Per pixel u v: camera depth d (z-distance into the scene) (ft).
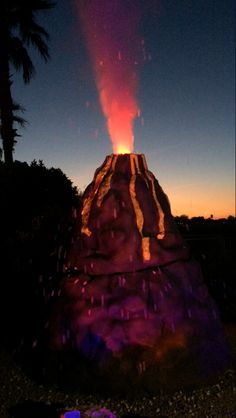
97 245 12.73
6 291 19.54
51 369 12.25
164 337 11.91
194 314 12.58
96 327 11.95
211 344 12.57
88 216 13.05
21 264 21.01
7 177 28.99
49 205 27.96
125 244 12.46
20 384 12.35
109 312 12.06
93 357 11.70
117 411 10.86
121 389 11.56
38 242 21.86
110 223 12.62
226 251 33.50
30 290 18.97
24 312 17.66
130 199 12.71
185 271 12.95
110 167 13.14
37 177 29.86
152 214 12.85
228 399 11.44
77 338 11.97
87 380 11.73
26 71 49.39
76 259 13.11
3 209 27.78
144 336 11.79
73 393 11.80
